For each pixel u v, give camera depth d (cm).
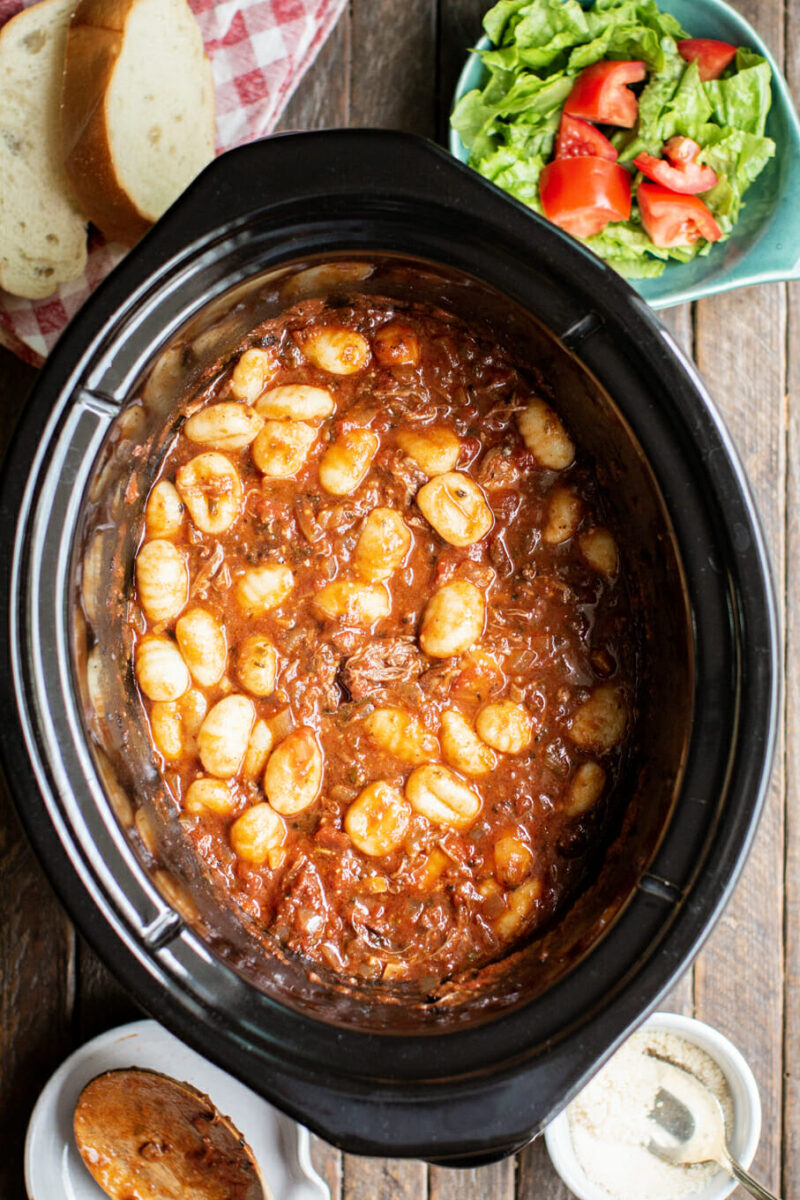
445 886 74
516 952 73
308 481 74
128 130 79
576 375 69
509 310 69
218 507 73
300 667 73
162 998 65
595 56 82
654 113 82
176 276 65
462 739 73
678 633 67
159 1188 80
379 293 72
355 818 73
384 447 74
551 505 74
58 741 65
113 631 72
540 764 74
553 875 74
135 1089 79
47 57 82
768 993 85
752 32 82
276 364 74
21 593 65
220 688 74
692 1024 81
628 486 71
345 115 84
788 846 85
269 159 64
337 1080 64
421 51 84
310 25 83
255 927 73
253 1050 64
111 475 69
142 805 72
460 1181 84
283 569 73
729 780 64
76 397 65
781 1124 85
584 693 74
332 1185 84
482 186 64
